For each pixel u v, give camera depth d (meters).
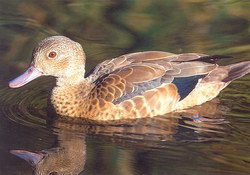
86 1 20.52
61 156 12.85
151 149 13.00
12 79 15.20
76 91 14.75
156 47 17.67
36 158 12.78
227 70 15.32
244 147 12.93
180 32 18.58
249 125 13.91
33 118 14.47
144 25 18.94
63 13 19.84
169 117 14.44
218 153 12.73
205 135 13.53
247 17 19.33
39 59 14.73
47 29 18.78
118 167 12.33
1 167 12.45
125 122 14.23
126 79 14.43
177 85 14.66
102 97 14.32
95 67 15.41
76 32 18.62
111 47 17.77
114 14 19.67
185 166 12.28
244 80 16.23
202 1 20.45
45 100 15.45
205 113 14.59
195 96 14.90
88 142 13.36
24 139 13.46
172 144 13.18
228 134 13.51
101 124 14.16
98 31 18.69
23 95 15.62
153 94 14.42
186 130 13.78
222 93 15.57
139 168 12.30
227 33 18.48
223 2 20.38
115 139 13.48
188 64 14.90
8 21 19.30
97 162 12.57
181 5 20.16
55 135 13.65
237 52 17.53
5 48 17.52
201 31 18.59
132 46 17.80
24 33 18.48
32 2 20.55
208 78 15.04
